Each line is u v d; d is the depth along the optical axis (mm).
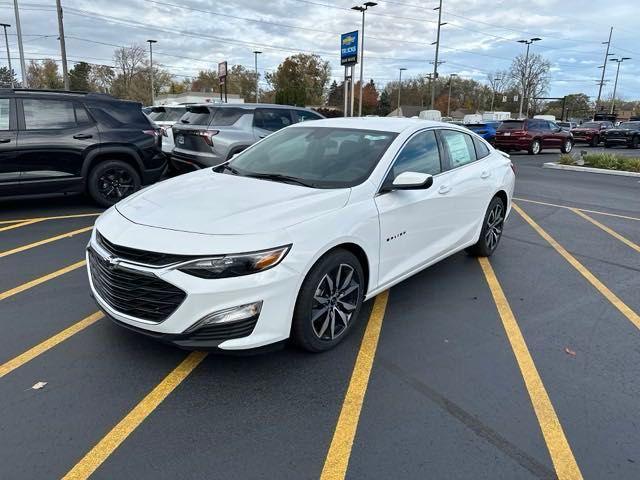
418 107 91750
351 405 2947
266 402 2949
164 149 10812
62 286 4582
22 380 3086
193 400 2943
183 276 2848
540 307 4492
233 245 2900
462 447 2617
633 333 4016
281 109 9875
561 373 3377
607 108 97500
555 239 7004
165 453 2508
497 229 5945
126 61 70688
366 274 3758
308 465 2459
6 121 6781
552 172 15906
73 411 2807
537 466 2494
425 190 4320
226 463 2455
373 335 3832
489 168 5535
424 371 3346
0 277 4773
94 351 3449
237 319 2912
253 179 3980
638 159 16531
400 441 2650
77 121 7336
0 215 7262
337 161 4094
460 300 4586
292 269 3045
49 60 78688
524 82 61125
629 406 3020
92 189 7586
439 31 35375
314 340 3377
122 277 3041
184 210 3277
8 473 2338
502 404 3002
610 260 6020
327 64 88688
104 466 2408
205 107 9266
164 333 2961
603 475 2445
